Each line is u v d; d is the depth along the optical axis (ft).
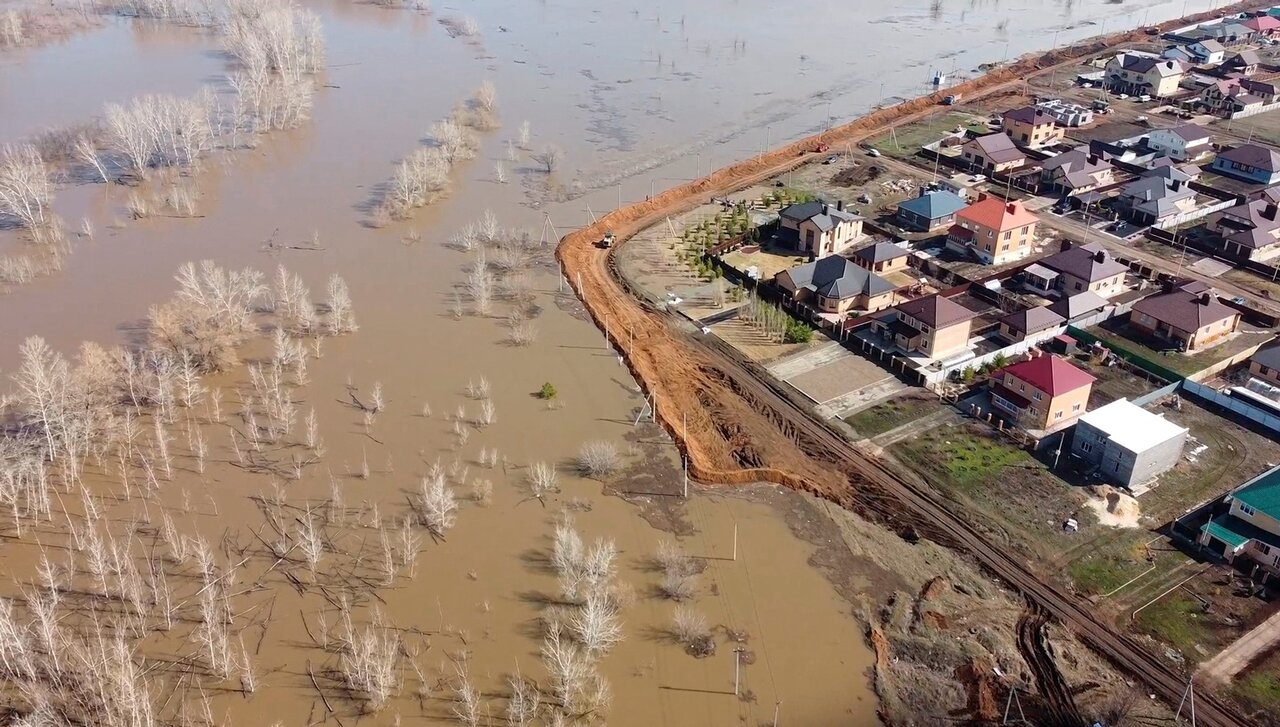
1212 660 207.82
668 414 294.46
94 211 438.81
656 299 365.20
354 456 275.39
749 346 332.80
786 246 406.21
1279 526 228.43
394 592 228.02
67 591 226.38
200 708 198.08
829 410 296.10
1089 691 200.95
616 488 263.90
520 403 300.81
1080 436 269.64
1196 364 315.37
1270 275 376.68
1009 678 204.03
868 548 242.17
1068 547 239.71
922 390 305.12
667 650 212.64
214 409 295.48
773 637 215.92
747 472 268.21
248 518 251.39
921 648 212.43
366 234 418.10
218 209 442.09
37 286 368.68
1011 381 290.35
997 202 394.32
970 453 274.57
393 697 200.85
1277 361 303.68
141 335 332.80
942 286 369.71
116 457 274.16
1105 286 359.66
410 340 335.67
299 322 340.59
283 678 205.46
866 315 347.56
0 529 246.27
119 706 187.01
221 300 329.11
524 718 194.18
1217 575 230.07
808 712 197.16
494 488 263.29
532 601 225.97
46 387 270.87
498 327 345.92
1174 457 265.75
